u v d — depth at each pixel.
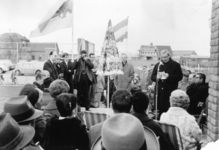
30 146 2.08
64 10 8.53
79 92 7.95
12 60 21.97
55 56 7.55
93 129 2.81
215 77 3.71
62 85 3.37
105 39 5.34
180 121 3.23
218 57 3.63
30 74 20.75
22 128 2.08
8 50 20.83
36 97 3.30
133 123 1.80
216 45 3.71
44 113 3.18
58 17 8.49
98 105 9.04
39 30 8.43
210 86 3.95
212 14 3.93
